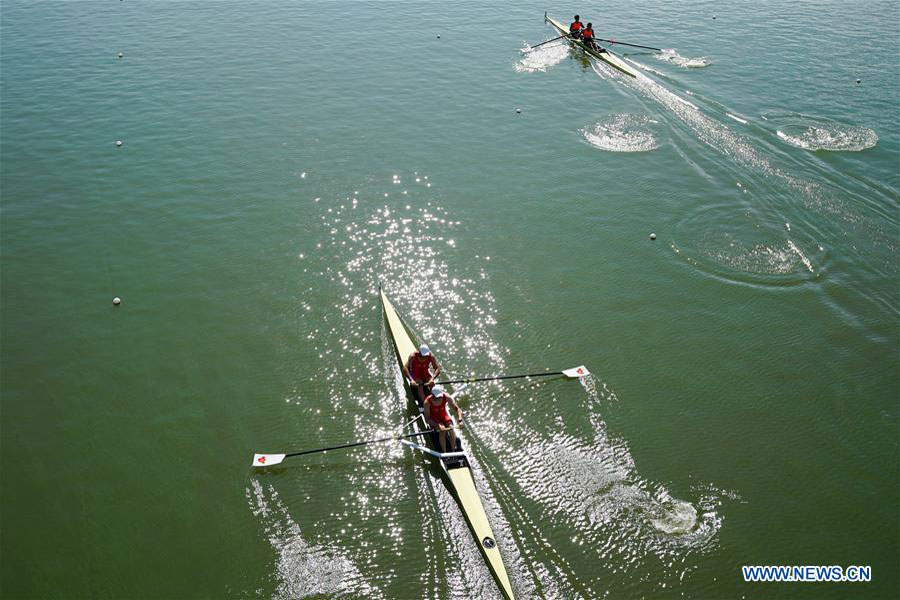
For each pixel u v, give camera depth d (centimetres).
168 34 4744
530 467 1681
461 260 2441
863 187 2836
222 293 2270
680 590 1411
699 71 4131
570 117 3556
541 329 2130
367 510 1577
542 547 1492
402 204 2769
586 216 2697
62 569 1458
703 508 1580
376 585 1416
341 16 5244
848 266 2381
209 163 3048
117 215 2667
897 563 1459
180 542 1510
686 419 1817
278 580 1430
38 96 3678
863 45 4569
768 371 1964
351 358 2009
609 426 1800
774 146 3178
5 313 2173
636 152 3184
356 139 3297
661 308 2211
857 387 1906
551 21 5150
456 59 4372
